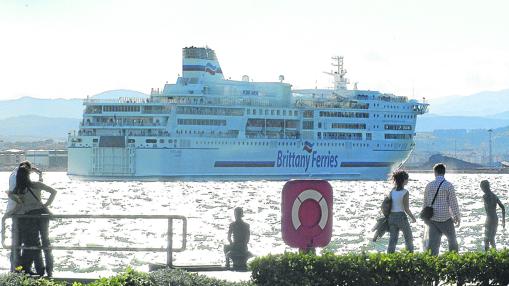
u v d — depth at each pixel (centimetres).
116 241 6031
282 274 2064
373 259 2133
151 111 19900
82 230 7088
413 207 11012
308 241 2161
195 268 2653
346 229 7219
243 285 1989
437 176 3003
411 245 2956
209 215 9888
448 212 2959
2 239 2608
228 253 2739
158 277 1973
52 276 2600
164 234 6688
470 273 2205
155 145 19838
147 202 13275
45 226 2598
